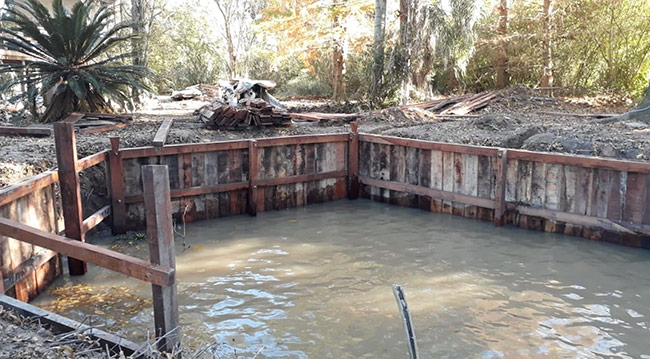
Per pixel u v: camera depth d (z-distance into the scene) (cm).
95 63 1371
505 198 947
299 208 1098
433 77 2259
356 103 1834
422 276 733
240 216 1039
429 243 868
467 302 651
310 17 2567
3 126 1180
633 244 825
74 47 1292
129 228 931
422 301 654
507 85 2166
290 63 3062
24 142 974
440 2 1814
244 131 1178
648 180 789
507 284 704
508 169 938
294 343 558
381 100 1798
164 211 425
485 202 965
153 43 3036
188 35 3378
